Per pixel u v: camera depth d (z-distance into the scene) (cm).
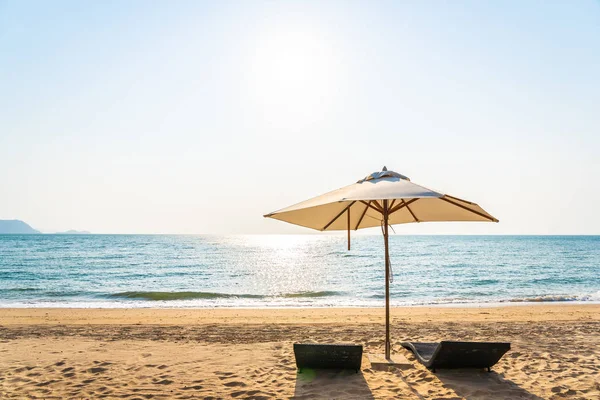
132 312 1595
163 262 5041
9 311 1645
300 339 997
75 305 1908
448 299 2111
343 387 598
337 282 3056
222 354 814
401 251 7769
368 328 1156
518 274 3603
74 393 584
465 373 662
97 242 11419
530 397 560
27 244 9762
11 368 710
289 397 562
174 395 575
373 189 552
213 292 2348
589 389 590
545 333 1065
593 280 3112
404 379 634
